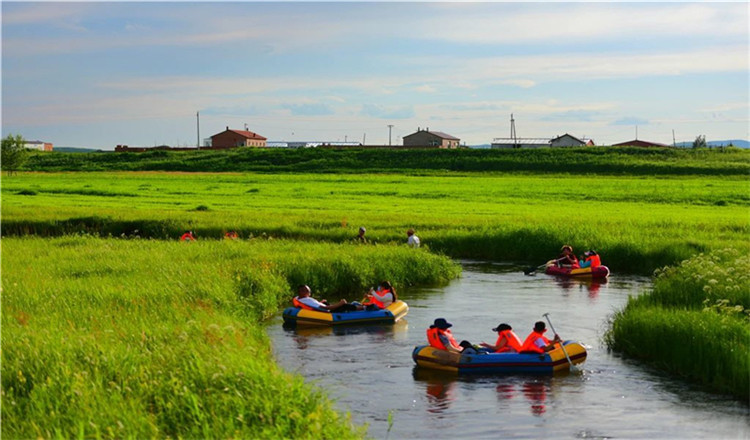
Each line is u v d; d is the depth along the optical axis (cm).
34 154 16100
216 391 1162
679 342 1716
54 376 1180
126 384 1180
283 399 1143
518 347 1800
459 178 10481
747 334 1664
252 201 6569
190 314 1852
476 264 3588
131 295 2014
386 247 3309
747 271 2239
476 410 1459
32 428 1025
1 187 8106
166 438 1032
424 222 4559
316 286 2702
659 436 1320
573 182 9469
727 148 14312
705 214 5397
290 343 1994
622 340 1906
